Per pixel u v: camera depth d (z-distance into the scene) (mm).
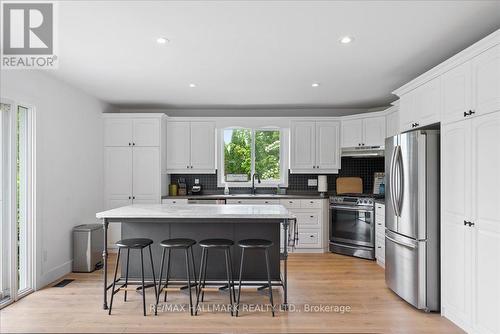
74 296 3305
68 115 4191
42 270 3604
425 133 2939
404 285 3125
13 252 3188
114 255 4898
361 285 3654
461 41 2814
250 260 3408
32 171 3488
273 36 2713
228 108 5762
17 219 3273
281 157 5898
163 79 3967
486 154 2309
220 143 5891
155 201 5180
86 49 2986
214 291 3424
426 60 3279
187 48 2977
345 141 5359
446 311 2805
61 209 3994
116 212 3029
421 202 2938
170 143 5520
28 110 3504
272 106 5586
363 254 4781
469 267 2488
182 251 3416
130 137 5188
